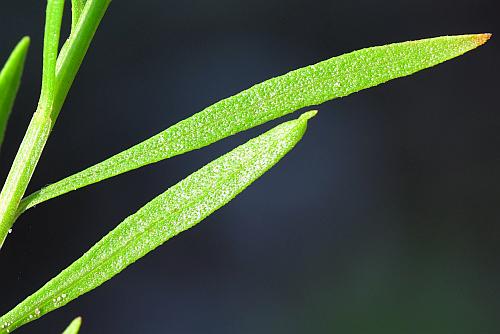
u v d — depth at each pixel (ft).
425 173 2.25
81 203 1.99
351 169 2.22
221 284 2.06
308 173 2.21
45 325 1.91
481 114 2.29
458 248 2.17
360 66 0.44
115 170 0.44
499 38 2.32
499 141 2.26
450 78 2.32
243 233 2.12
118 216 2.01
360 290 2.10
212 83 2.16
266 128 2.02
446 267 2.15
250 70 2.19
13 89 0.39
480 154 2.26
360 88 0.44
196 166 2.07
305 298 2.09
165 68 2.14
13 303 1.88
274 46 2.23
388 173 2.24
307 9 2.28
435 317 2.07
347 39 2.28
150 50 2.14
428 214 2.20
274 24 2.24
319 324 2.06
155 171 2.06
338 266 2.13
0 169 1.90
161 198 0.44
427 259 2.16
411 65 0.44
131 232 0.44
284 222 2.15
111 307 1.98
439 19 2.35
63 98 0.43
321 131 2.24
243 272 2.08
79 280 0.44
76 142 2.03
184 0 2.19
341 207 2.19
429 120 2.29
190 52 2.17
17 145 1.92
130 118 2.08
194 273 2.06
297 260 2.13
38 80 1.96
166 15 2.18
